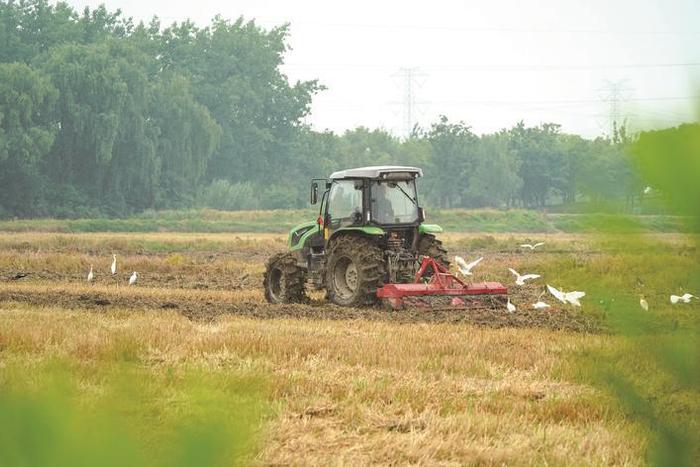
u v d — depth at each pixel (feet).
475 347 130.21
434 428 83.87
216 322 163.84
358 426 85.61
